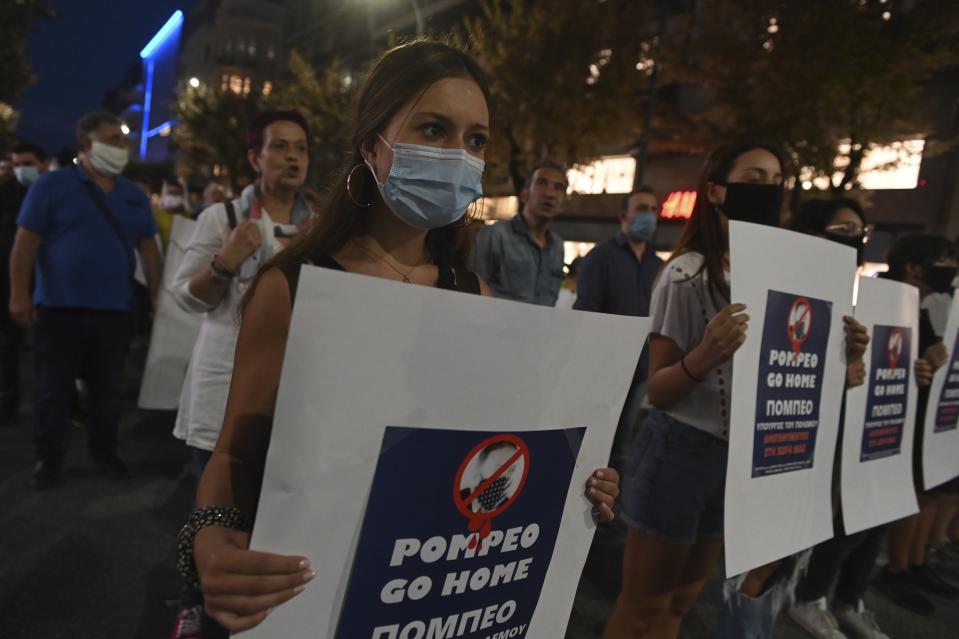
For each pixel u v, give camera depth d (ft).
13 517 10.37
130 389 18.93
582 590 9.73
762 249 5.21
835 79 30.81
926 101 33.58
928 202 41.96
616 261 12.74
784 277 5.39
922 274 9.66
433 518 2.99
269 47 200.64
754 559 5.27
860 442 6.88
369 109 3.43
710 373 5.68
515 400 3.10
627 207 12.80
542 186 11.69
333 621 2.81
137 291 19.90
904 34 29.25
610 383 3.50
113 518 10.66
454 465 3.00
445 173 3.28
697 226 6.12
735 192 5.61
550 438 3.32
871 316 6.89
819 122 32.48
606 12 46.16
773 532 5.49
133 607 8.21
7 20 58.13
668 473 5.73
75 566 9.05
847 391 6.68
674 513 5.67
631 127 48.60
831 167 33.32
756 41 33.01
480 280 4.27
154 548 9.78
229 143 109.40
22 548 9.41
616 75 46.34
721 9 34.24
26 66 63.21
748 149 5.88
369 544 2.83
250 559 2.51
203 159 118.42
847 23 29.89
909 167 42.86
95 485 11.95
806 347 5.66
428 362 2.80
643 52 46.44
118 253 11.54
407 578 2.98
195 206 33.35
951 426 9.29
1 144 65.72
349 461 2.70
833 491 7.43
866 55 29.68
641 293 12.89
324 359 2.56
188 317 10.66
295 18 169.37
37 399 11.49
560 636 3.71
